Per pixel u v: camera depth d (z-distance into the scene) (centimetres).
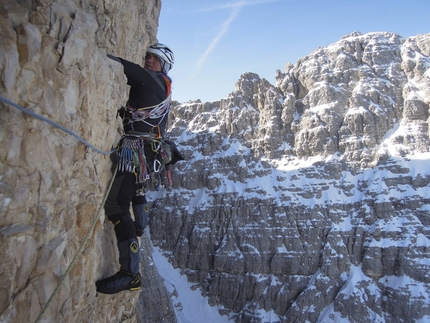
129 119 615
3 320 387
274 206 8069
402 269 6581
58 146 464
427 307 6100
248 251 7631
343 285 6756
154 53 671
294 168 8575
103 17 675
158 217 9112
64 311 477
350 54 9656
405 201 7325
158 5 1119
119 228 598
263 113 9569
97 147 565
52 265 448
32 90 423
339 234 7325
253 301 7162
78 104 504
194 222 8625
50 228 452
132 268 584
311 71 9538
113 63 589
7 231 393
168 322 6781
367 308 6353
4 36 399
